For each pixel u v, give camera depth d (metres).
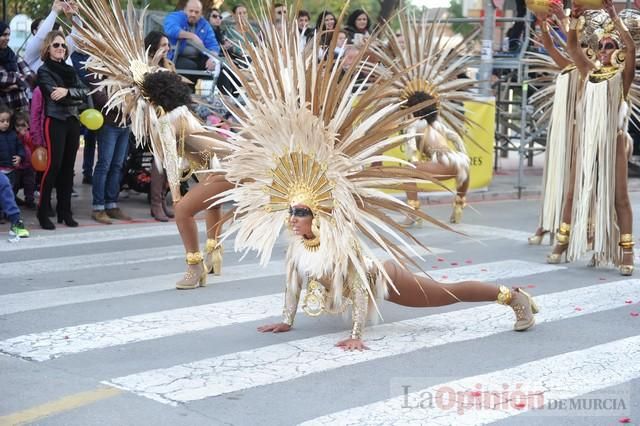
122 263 11.95
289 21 8.26
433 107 14.15
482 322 9.29
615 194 11.80
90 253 12.57
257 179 8.25
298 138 7.95
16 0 22.98
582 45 12.05
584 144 11.94
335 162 7.90
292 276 8.62
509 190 19.39
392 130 7.93
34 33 15.74
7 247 12.84
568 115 12.65
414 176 7.94
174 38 16.11
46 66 13.80
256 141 8.13
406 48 14.21
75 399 6.93
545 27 12.61
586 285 11.11
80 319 9.18
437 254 12.83
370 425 6.48
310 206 8.04
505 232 14.76
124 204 16.70
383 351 8.25
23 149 14.38
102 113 14.37
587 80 11.99
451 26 23.12
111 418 6.55
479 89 19.20
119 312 9.48
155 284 10.79
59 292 10.30
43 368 7.65
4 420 6.50
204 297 10.19
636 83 12.75
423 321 9.30
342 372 7.64
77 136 14.22
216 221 11.13
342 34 15.77
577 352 8.29
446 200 18.11
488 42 19.08
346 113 7.90
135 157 16.53
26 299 9.95
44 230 14.13
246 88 8.34
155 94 10.17
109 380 7.36
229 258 12.39
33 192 15.70
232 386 7.25
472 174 18.72
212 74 16.06
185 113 10.24
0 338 8.48
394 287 8.16
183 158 10.41
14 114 14.30
